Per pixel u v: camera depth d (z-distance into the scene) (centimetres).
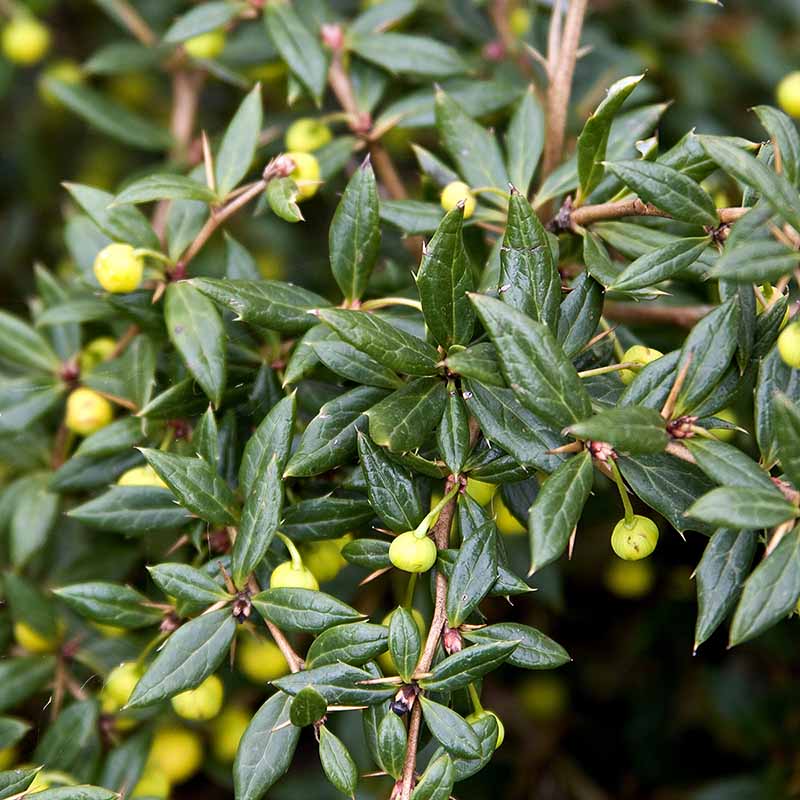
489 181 52
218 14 55
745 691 62
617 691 68
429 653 45
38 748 52
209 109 73
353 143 55
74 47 77
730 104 70
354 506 48
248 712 58
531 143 52
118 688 50
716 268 43
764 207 44
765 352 46
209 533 50
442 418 46
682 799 67
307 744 67
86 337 56
